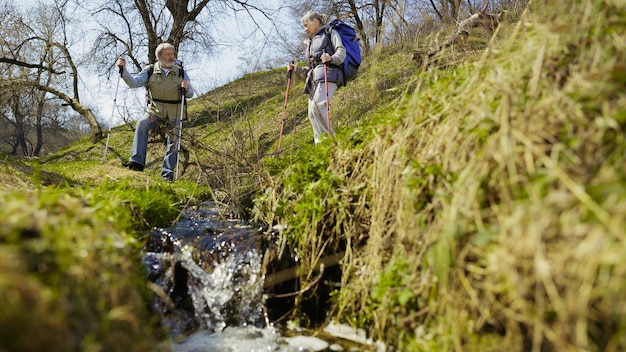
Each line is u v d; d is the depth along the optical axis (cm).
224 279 314
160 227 388
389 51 828
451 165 228
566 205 163
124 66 624
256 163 483
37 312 134
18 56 1636
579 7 229
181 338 276
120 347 163
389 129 301
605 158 176
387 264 256
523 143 198
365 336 259
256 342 269
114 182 548
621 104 182
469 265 188
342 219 301
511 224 171
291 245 321
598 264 149
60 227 183
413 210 240
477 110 228
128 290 193
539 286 159
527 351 168
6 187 343
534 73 214
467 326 189
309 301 296
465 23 413
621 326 143
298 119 1044
